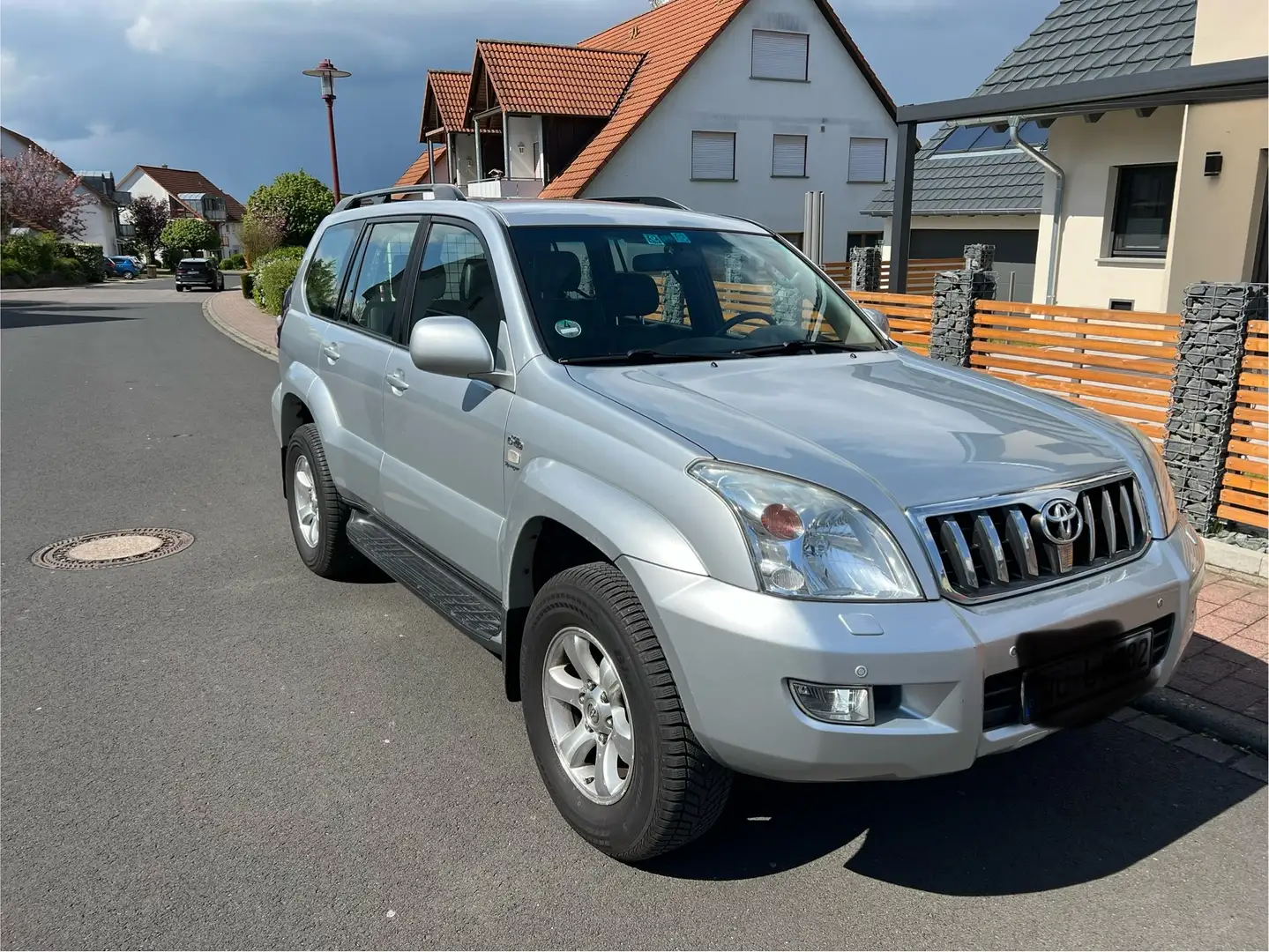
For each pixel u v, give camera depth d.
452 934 2.55
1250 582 4.98
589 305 3.46
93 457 8.27
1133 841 2.99
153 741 3.53
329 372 4.73
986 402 3.19
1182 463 5.54
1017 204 15.83
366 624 4.62
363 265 4.68
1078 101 9.56
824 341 3.88
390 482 4.11
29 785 3.23
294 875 2.78
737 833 3.02
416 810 3.11
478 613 3.50
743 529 2.39
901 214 11.43
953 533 2.44
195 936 2.53
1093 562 2.68
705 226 4.12
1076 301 14.23
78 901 2.65
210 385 12.73
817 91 28.39
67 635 4.49
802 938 2.55
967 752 2.36
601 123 27.53
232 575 5.31
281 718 3.71
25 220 56.97
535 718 3.06
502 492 3.27
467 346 3.13
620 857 2.78
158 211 86.62
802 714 2.30
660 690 2.53
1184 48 12.48
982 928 2.60
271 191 57.12
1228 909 2.68
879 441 2.69
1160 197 12.99
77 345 18.58
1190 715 3.69
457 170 33.06
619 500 2.67
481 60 27.38
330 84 20.31
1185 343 5.44
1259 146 10.15
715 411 2.84
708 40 26.03
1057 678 2.51
